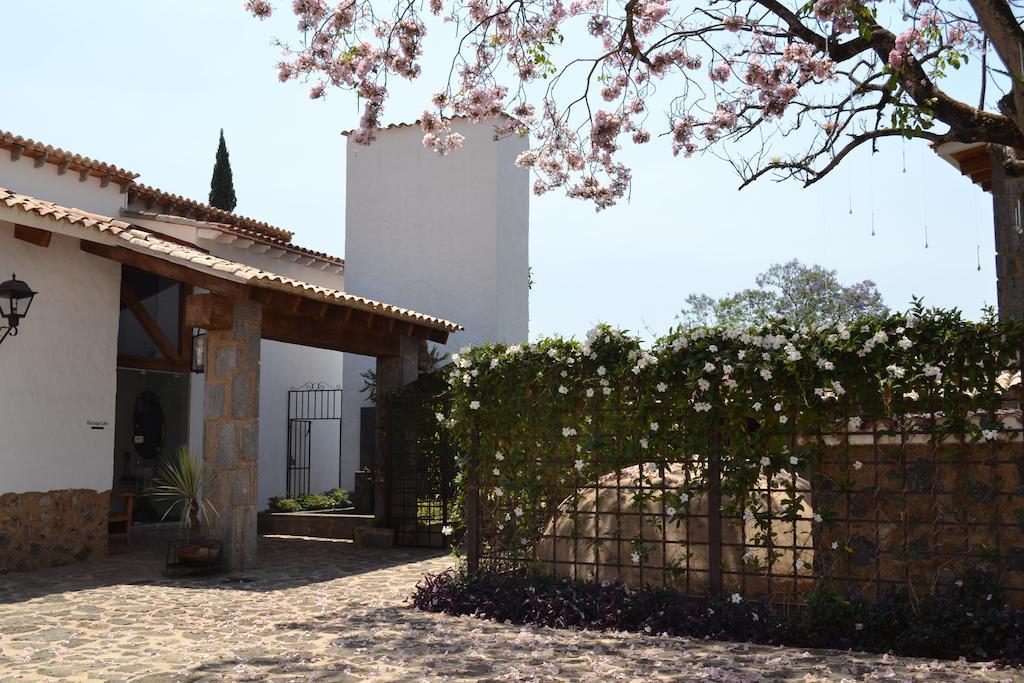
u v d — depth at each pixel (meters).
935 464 6.10
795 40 7.61
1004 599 5.91
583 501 7.73
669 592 6.94
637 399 7.16
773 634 6.37
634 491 7.22
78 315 11.02
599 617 7.00
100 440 11.32
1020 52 5.67
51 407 10.61
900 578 6.32
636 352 7.12
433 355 17.00
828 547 6.51
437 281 18.11
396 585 9.55
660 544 7.28
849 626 6.21
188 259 10.15
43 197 13.33
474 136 18.06
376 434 13.52
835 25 6.82
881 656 5.85
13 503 10.09
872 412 6.23
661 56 8.21
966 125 6.32
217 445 10.54
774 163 7.82
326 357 19.23
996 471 6.05
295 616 7.73
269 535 14.48
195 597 8.75
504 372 7.87
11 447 10.08
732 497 6.85
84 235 10.04
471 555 8.02
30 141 12.88
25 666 5.93
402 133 18.67
